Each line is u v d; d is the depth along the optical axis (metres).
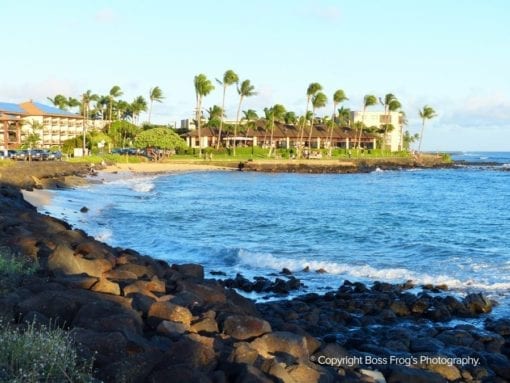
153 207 40.31
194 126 131.50
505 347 11.49
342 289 16.94
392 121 149.38
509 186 71.44
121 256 14.62
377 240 27.33
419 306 14.64
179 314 8.48
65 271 10.77
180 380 6.04
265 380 6.29
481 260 22.12
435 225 33.56
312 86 116.94
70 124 120.94
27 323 7.04
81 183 55.38
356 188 64.88
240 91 113.50
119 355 6.50
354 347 10.72
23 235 15.03
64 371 5.67
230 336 8.24
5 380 5.42
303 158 107.62
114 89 136.25
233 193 54.66
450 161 138.25
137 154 96.56
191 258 22.12
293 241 26.81
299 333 9.39
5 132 97.88
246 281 17.50
